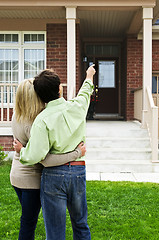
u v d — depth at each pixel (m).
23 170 2.08
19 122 2.10
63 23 8.74
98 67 11.58
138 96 8.37
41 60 8.93
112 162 5.99
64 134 1.92
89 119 10.51
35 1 7.02
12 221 3.23
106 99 11.65
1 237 2.86
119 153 6.25
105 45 11.28
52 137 1.88
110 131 6.87
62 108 1.97
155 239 2.79
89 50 11.30
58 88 2.02
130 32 9.44
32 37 8.91
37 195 2.11
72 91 6.88
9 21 8.77
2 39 8.89
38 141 1.83
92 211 3.54
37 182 2.08
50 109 1.95
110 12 7.86
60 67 8.79
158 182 5.00
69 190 1.94
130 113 9.65
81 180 1.98
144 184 4.78
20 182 2.08
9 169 5.95
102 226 3.08
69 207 2.01
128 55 9.66
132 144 6.53
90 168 5.89
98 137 6.82
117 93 11.59
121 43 11.05
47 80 1.97
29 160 1.83
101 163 5.91
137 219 3.29
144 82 7.12
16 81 8.92
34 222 2.15
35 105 2.08
